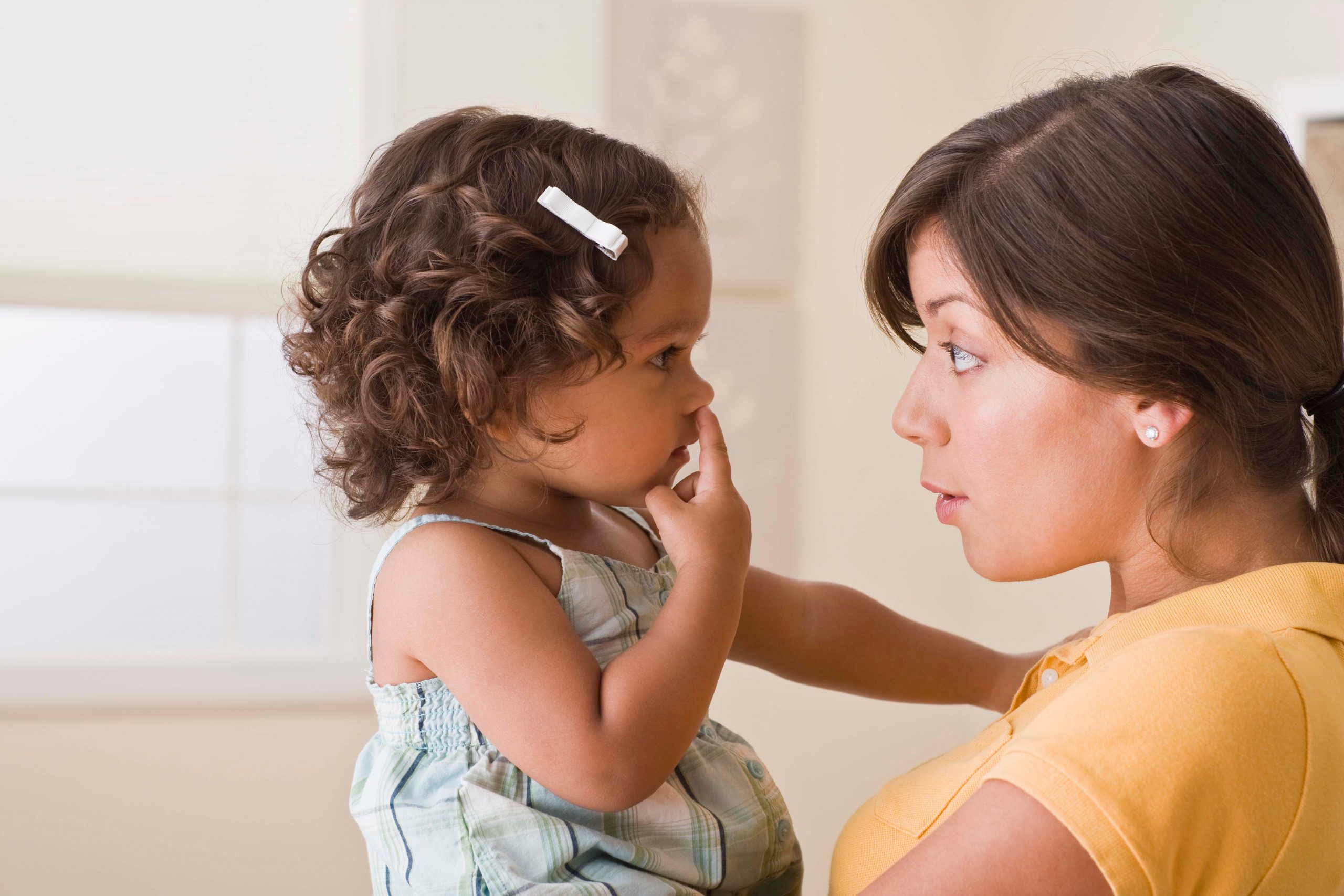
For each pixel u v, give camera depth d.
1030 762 0.57
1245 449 0.71
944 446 0.81
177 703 2.12
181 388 2.50
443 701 0.87
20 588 2.85
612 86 2.35
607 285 0.87
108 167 2.14
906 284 0.86
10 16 2.10
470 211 0.88
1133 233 0.68
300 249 2.21
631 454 0.89
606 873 0.82
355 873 2.17
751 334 2.45
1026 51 2.44
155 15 2.17
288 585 2.37
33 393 2.60
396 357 0.88
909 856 0.59
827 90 2.50
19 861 2.05
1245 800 0.56
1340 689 0.62
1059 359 0.71
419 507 0.94
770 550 2.45
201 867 2.12
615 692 0.78
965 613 2.55
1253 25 1.83
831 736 2.45
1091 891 0.54
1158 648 0.61
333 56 2.24
